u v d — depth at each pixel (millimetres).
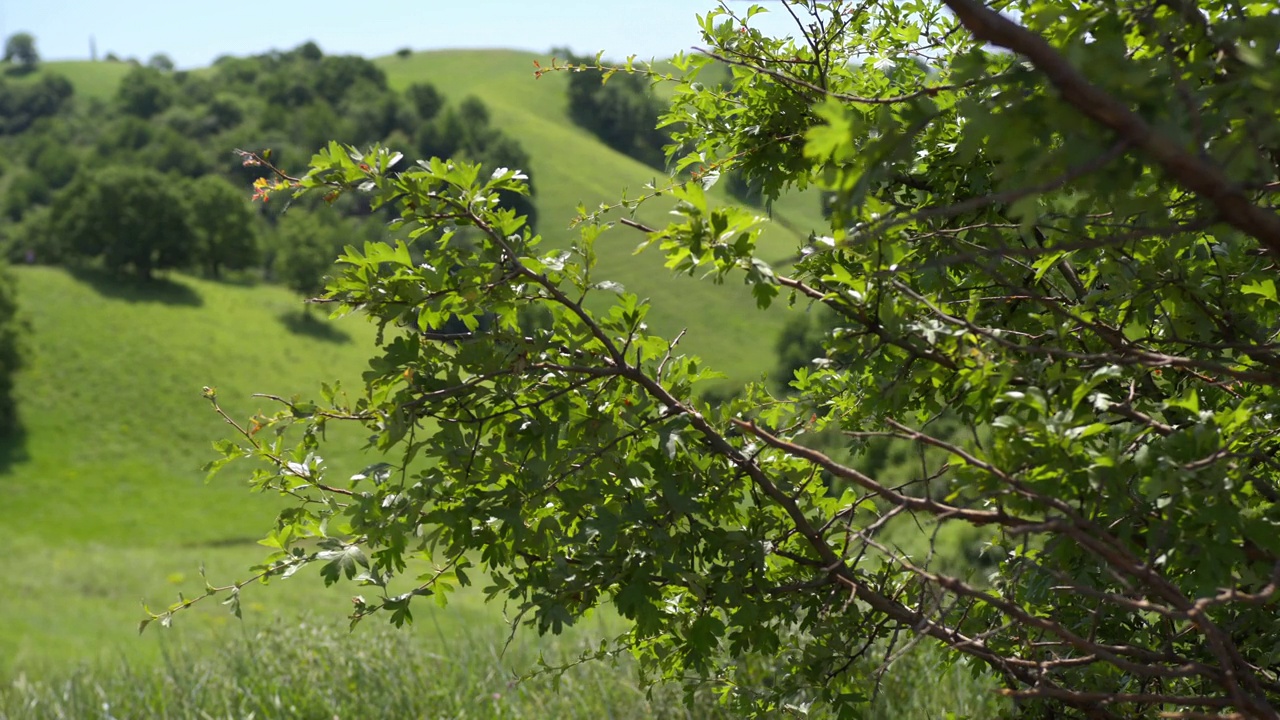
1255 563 1801
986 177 2459
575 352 2316
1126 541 1837
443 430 2195
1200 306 2250
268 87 155375
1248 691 2205
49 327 80812
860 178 1373
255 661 8008
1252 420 1874
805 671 2449
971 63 1422
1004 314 2646
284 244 99500
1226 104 1357
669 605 2512
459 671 7656
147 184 94938
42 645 33188
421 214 2176
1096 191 1354
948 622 2703
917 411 2750
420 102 142250
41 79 160250
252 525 61719
